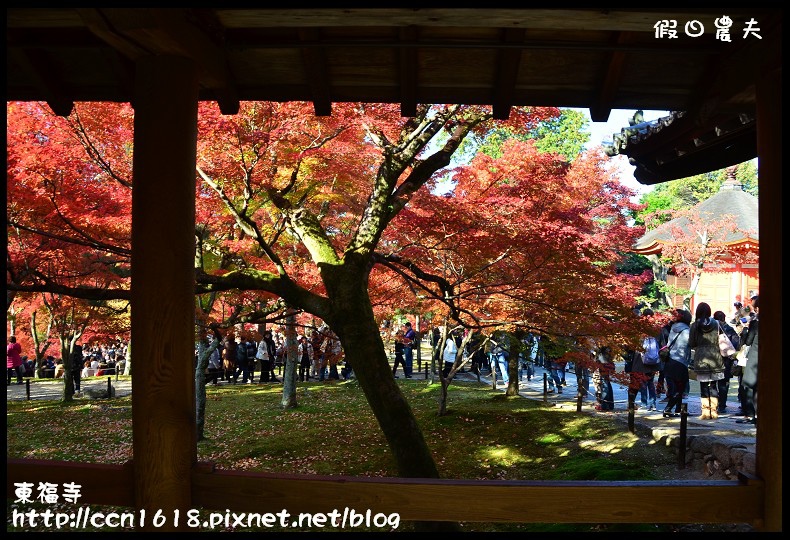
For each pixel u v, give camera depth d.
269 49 3.79
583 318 7.57
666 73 3.94
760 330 3.49
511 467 8.76
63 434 11.55
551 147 30.41
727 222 20.98
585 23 3.25
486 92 4.20
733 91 3.70
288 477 3.45
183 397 3.36
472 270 8.00
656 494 3.41
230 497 3.42
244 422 12.48
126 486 3.43
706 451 7.34
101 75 4.10
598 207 13.98
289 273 9.19
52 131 6.91
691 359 10.28
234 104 4.17
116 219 6.99
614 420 10.56
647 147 5.43
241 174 6.95
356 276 6.24
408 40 3.62
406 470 5.49
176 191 3.33
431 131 6.81
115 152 7.55
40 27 3.56
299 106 6.21
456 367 12.02
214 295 10.57
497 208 7.67
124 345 21.48
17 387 19.95
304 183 8.10
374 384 5.80
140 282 3.32
